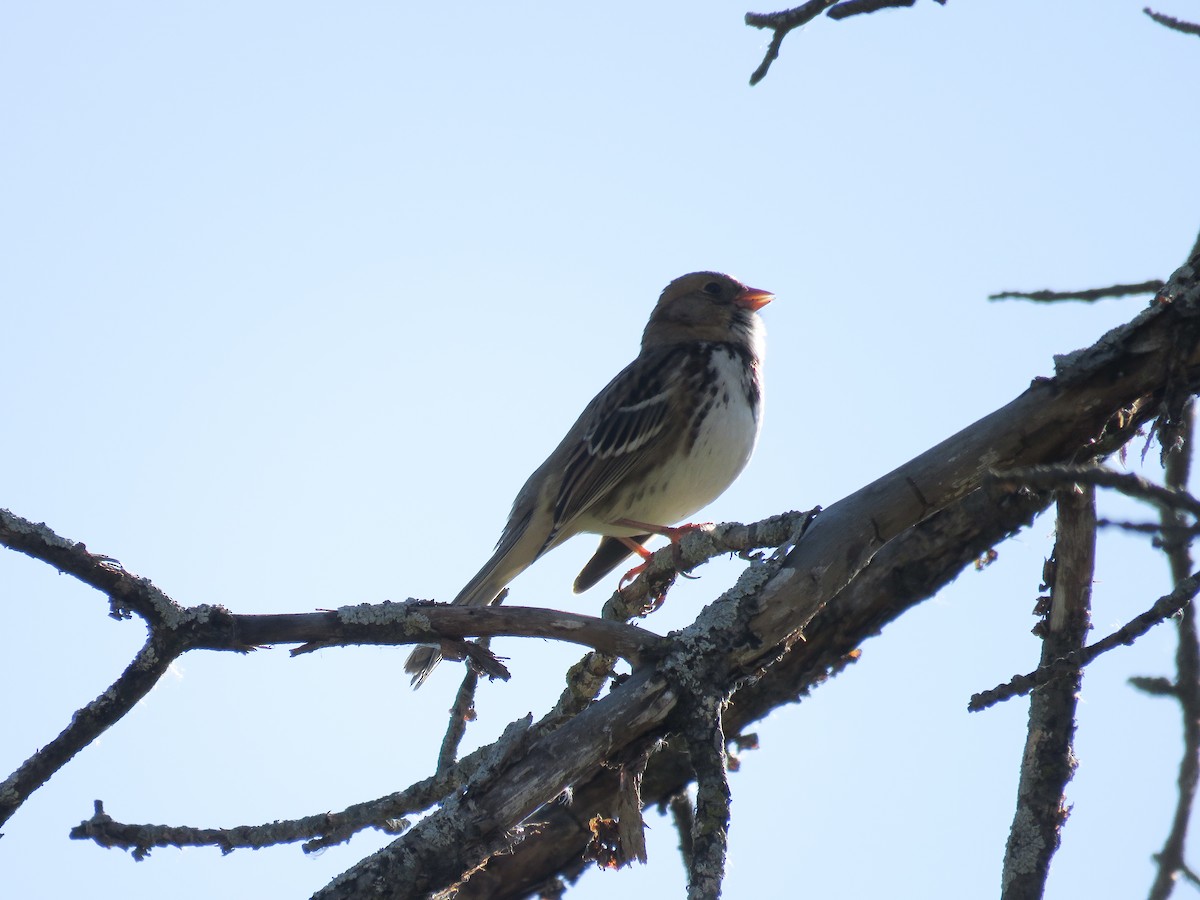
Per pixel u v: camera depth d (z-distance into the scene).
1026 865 8.61
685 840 9.75
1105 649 7.44
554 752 7.30
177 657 7.25
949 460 7.87
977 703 7.61
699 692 7.36
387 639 7.41
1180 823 9.84
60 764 7.24
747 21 9.12
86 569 7.04
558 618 7.49
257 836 8.82
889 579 9.71
